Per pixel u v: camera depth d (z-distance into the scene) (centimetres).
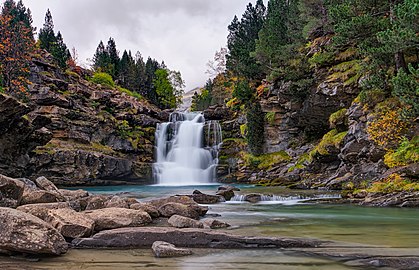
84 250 797
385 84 2353
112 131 4588
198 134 5000
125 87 8912
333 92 2973
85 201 1381
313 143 3819
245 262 700
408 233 1031
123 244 830
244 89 4644
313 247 826
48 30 8588
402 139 2167
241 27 6147
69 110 4166
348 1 2667
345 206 1808
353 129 2577
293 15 4694
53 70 5156
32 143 2986
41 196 1159
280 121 4156
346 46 3103
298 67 3647
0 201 938
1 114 2306
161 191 2989
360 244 856
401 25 2022
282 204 1961
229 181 4306
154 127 5350
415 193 1750
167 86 9781
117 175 4128
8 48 4038
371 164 2361
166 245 785
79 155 3791
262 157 4150
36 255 716
